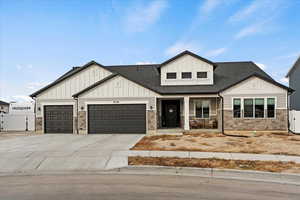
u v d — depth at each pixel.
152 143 11.90
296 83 22.58
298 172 6.71
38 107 18.06
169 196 5.01
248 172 6.77
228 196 5.02
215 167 7.30
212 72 18.33
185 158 8.45
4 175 6.99
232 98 16.45
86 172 7.18
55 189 5.55
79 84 18.53
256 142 11.98
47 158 8.70
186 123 16.92
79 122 17.14
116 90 17.06
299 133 15.65
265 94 16.20
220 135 15.04
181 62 18.69
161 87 18.16
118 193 5.21
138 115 16.88
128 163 7.91
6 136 15.98
